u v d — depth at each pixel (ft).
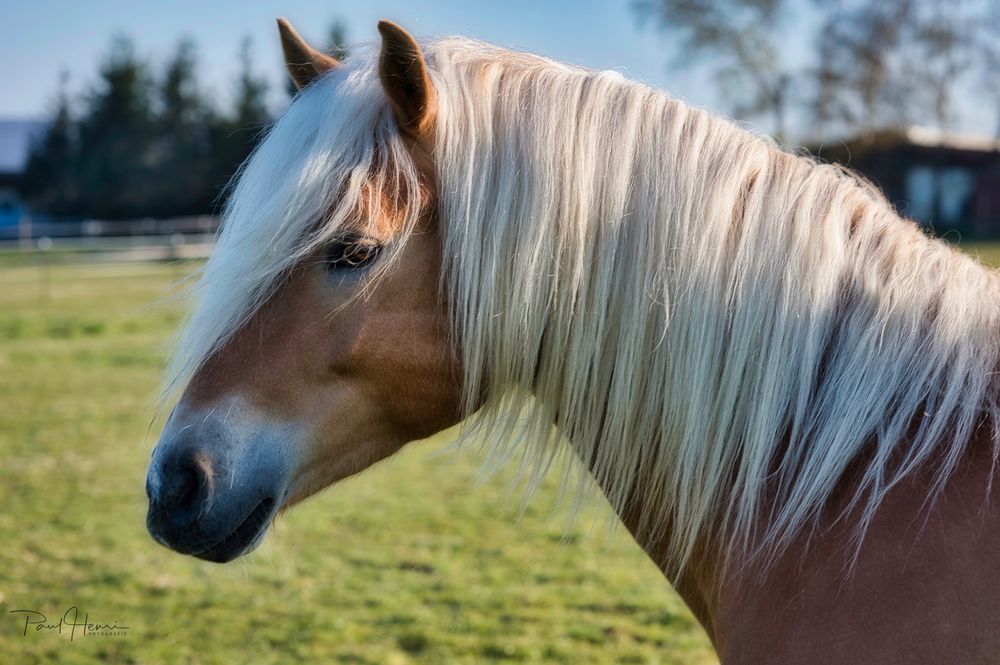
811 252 5.15
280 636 12.19
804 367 5.03
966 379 4.83
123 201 142.10
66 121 148.05
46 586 13.79
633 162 5.32
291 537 16.14
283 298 5.14
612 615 12.78
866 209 5.42
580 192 5.22
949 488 4.55
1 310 47.96
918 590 4.30
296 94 6.02
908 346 4.93
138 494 18.51
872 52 89.97
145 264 73.92
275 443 5.10
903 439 4.80
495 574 14.29
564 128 5.28
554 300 5.32
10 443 22.72
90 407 26.96
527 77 5.53
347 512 17.57
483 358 5.38
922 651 4.17
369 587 13.84
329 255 5.09
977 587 4.22
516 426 5.68
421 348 5.27
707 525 5.39
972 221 99.71
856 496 4.73
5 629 12.29
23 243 95.45
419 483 19.66
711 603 5.41
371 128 5.26
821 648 4.41
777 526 4.90
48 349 37.19
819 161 6.08
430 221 5.24
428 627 12.43
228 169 141.49
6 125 180.34
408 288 5.21
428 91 5.16
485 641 12.00
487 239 5.23
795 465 5.04
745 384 5.16
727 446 5.22
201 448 5.04
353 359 5.16
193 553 5.12
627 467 5.53
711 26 87.86
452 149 5.22
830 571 4.62
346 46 6.47
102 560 14.88
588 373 5.45
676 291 5.21
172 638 12.13
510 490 5.86
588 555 15.10
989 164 101.55
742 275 5.15
